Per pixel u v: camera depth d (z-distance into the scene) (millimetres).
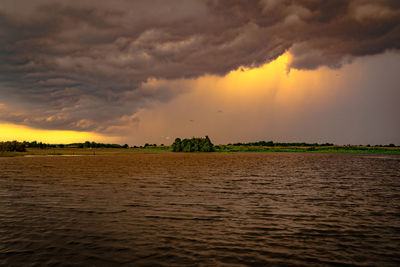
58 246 13453
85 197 26688
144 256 12297
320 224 17516
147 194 28672
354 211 21234
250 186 35625
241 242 14109
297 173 55562
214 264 11508
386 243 14086
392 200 26031
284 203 24297
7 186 34469
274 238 14750
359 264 11609
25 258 12039
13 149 167875
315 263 11664
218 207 22422
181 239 14523
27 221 17766
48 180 40969
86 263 11578
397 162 100250
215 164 86500
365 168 70188
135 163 90750
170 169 65125
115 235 15109
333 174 53719
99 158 132750
